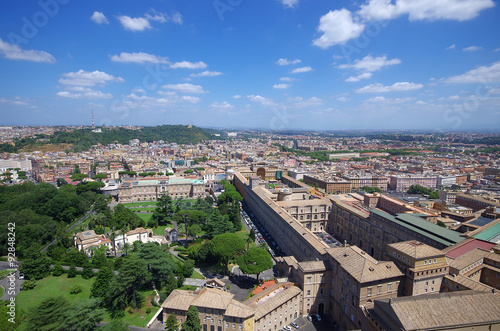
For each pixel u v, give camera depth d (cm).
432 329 10131
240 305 13062
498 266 13688
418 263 12775
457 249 14888
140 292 15612
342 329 14075
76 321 11619
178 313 13512
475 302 10881
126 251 19525
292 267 16712
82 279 16825
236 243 18925
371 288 12694
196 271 19212
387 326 10788
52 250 19500
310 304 15175
